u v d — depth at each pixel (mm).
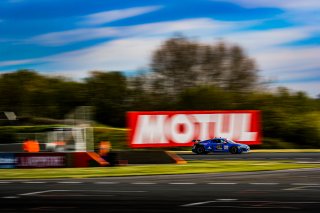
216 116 51219
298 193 17734
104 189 19484
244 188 19406
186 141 50750
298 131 60719
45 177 24797
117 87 75938
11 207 15133
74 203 15812
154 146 50438
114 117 75375
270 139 60094
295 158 38250
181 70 74000
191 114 50906
